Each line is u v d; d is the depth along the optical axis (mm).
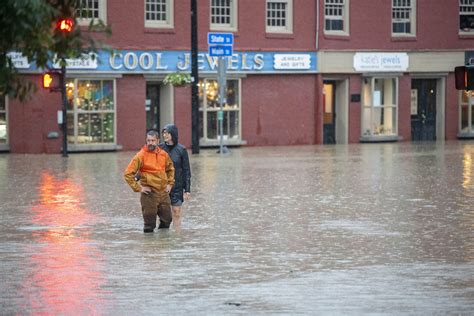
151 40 88500
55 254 34062
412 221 42406
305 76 97625
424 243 36344
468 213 45000
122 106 87625
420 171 66375
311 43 97312
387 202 49094
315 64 97562
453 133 107312
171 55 89625
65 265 31812
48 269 31062
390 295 26688
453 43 105562
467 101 107750
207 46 91375
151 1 88875
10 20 20016
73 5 21828
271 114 95750
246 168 68625
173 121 90375
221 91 82938
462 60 106062
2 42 20250
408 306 25250
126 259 32938
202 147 91562
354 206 47594
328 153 85062
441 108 106250
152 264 31906
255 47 94000
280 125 96312
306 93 97750
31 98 21297
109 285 28344
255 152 86438
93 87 85812
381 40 101375
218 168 68625
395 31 102812
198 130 84062
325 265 31641
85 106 85438
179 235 38625
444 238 37562
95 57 23125
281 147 94062
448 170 67125
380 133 102688
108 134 87062
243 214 44812
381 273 30094
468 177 62031
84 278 29484
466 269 30812
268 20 95312
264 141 95438
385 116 103000
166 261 32531
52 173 65250
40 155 82438
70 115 84625
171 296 26734
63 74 78688
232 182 58781
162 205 39594
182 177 40750
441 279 29047
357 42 100000
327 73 98375
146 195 39219
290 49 95938
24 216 44500
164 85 90812
